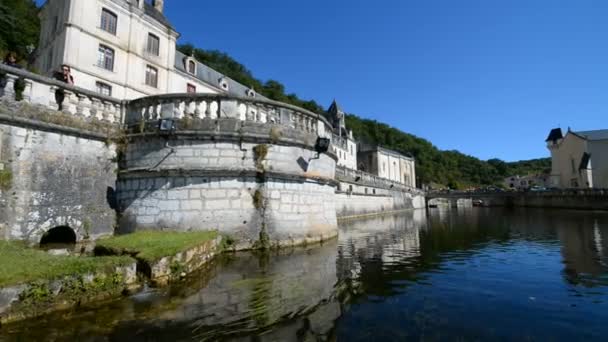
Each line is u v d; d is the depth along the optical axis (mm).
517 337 4445
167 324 4594
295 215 11008
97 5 21656
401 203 45594
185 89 29250
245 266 8000
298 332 4523
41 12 24469
